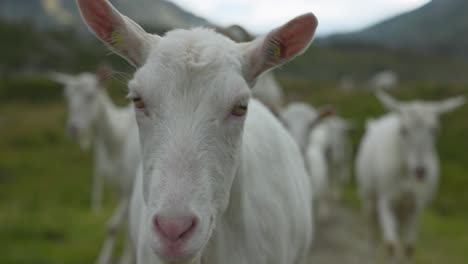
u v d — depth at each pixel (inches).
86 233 105.1
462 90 313.7
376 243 104.0
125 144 81.0
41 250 89.8
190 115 28.0
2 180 173.8
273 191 38.2
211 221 28.5
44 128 274.2
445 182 194.9
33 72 550.0
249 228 34.6
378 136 98.8
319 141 130.0
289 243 39.6
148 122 28.9
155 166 27.9
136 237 39.4
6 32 638.5
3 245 91.1
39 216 115.6
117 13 30.7
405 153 89.8
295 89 386.6
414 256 109.9
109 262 82.4
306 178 48.5
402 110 91.9
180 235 26.4
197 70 28.4
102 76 100.6
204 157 27.7
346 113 282.7
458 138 237.8
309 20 31.4
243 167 33.3
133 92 29.2
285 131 48.0
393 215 94.1
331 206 144.9
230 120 28.9
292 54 32.4
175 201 26.5
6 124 286.2
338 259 99.0
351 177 204.7
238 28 49.5
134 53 31.0
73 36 721.0
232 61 29.5
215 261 32.8
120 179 90.7
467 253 114.3
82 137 104.3
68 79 111.9
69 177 180.5
